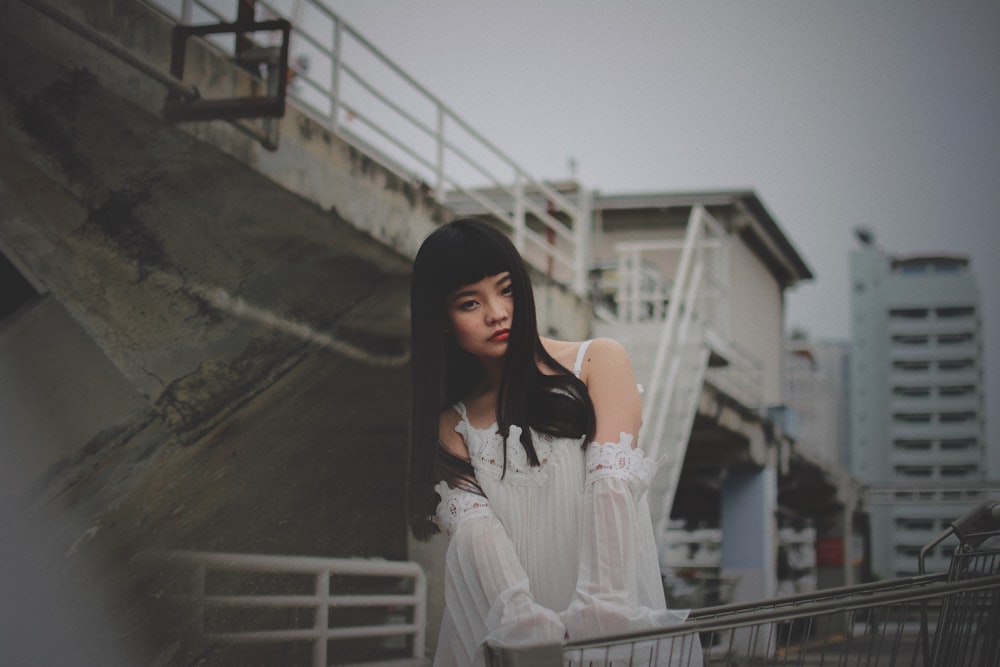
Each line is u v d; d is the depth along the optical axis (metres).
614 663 1.87
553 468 2.00
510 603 1.88
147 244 4.71
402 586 6.40
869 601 2.18
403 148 6.46
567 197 15.95
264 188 4.96
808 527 24.11
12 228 4.18
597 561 1.89
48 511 4.23
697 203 18.41
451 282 2.03
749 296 20.19
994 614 2.59
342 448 6.06
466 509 2.05
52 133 4.18
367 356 6.41
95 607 4.30
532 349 2.02
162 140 4.48
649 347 10.19
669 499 8.64
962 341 61.97
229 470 5.20
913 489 24.58
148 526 4.68
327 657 5.54
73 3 4.02
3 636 3.99
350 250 5.82
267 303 5.50
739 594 13.23
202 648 4.53
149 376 4.77
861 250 64.06
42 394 4.23
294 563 4.63
